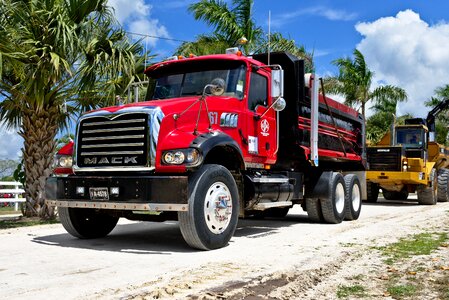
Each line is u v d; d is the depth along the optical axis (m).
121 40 11.01
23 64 9.54
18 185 14.55
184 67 7.96
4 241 7.52
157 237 8.03
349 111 11.41
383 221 10.36
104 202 6.43
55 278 4.77
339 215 10.07
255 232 8.61
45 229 9.20
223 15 17.14
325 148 10.10
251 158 7.57
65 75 10.55
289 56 9.02
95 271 5.11
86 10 10.45
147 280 4.64
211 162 7.15
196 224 6.26
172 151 6.13
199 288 4.28
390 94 29.50
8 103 11.28
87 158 6.71
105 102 11.31
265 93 8.05
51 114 11.00
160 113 6.31
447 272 5.06
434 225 9.41
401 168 16.12
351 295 4.15
